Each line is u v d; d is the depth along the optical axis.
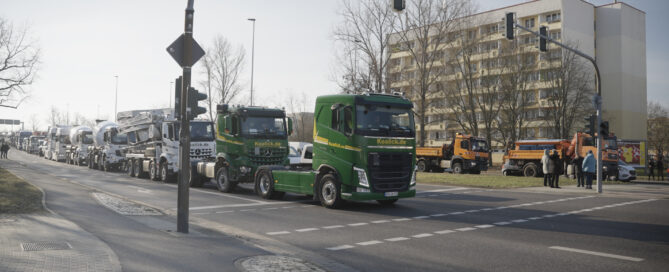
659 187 22.52
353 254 7.59
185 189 8.98
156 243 7.72
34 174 24.41
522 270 6.50
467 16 38.53
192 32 9.00
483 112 48.91
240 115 17.20
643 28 71.25
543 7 64.06
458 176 26.84
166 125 22.08
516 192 19.12
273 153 17.52
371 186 12.73
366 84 35.38
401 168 13.34
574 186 22.53
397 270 6.55
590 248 7.98
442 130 72.69
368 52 35.78
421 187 21.48
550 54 48.75
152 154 23.91
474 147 34.62
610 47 67.44
